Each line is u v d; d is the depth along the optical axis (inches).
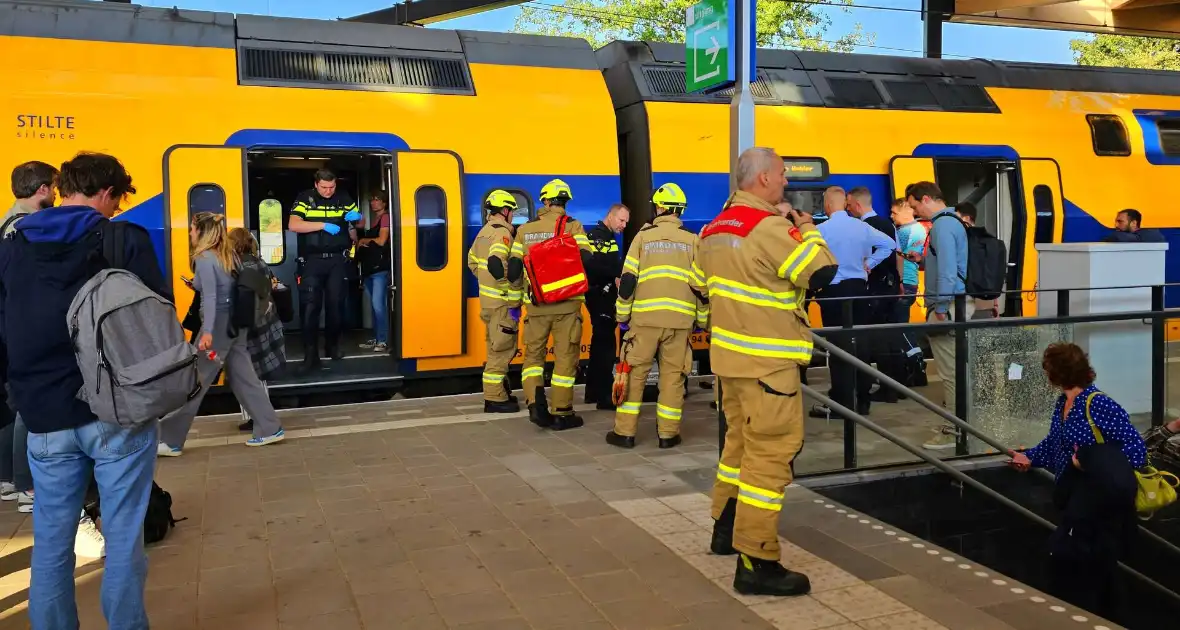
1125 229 393.7
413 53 351.6
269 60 328.2
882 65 440.1
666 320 255.1
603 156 365.1
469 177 344.2
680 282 255.6
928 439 242.8
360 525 193.6
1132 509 223.1
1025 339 251.9
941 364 243.1
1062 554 228.2
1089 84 474.0
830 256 144.3
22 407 116.7
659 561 170.1
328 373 339.3
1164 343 265.0
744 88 206.2
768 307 148.7
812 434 232.2
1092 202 453.4
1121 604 232.1
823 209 402.3
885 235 298.8
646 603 150.5
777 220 147.4
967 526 246.1
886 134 416.2
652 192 374.0
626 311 261.3
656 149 375.6
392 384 341.1
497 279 287.3
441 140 340.8
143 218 302.4
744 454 154.5
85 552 181.6
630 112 387.9
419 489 220.8
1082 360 224.2
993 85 454.3
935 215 281.4
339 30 346.3
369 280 386.3
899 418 239.5
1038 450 239.5
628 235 387.5
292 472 237.9
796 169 395.5
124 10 317.7
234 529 191.5
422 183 336.5
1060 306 257.4
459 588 158.1
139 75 307.7
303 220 338.0
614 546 178.7
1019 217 439.2
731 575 162.6
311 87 328.5
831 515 197.5
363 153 331.6
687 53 232.5
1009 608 147.1
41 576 119.5
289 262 442.0
